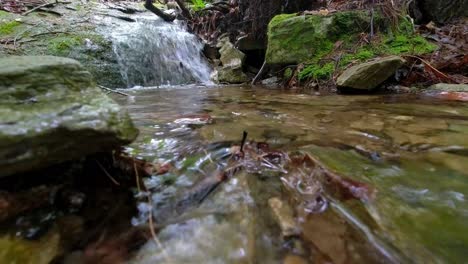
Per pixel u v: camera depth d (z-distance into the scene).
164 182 0.35
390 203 0.31
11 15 1.62
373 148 0.45
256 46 1.81
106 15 2.07
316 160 0.39
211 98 1.05
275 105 0.85
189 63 1.99
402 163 0.40
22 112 0.29
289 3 1.66
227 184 0.34
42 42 1.47
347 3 1.48
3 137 0.26
